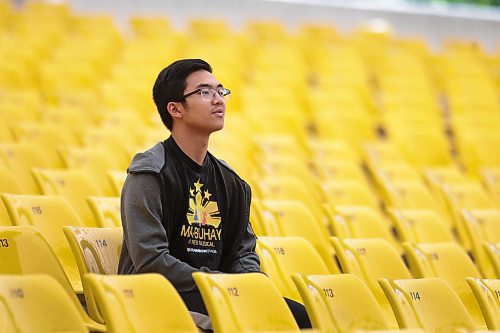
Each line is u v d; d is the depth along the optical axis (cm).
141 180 636
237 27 2889
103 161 1098
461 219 1005
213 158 673
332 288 597
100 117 1566
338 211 913
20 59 2078
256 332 535
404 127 1875
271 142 1520
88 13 2788
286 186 1081
